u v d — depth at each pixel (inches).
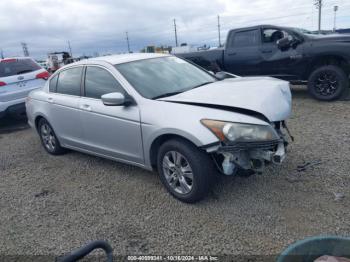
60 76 214.1
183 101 147.6
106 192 168.4
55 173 201.8
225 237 122.3
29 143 275.3
